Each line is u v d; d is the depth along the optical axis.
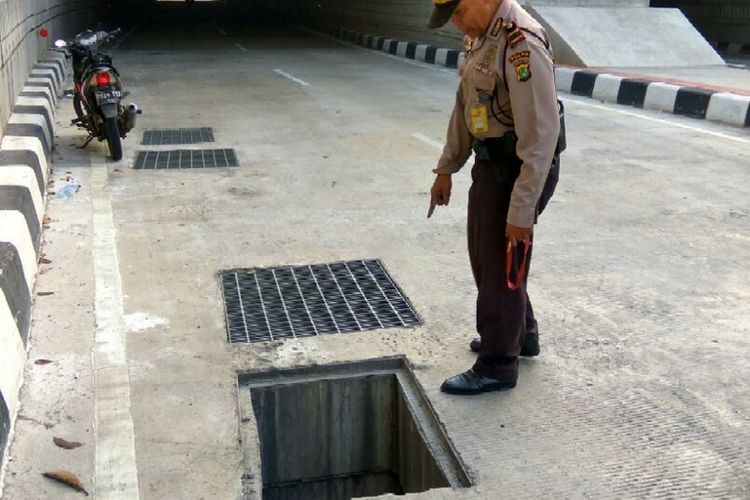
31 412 2.94
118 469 2.64
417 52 16.73
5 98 6.34
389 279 4.32
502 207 2.91
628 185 6.32
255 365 3.33
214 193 5.98
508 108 2.78
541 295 4.14
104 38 7.75
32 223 4.45
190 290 4.12
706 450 2.79
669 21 13.96
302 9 30.44
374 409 3.39
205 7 41.62
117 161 6.96
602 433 2.89
